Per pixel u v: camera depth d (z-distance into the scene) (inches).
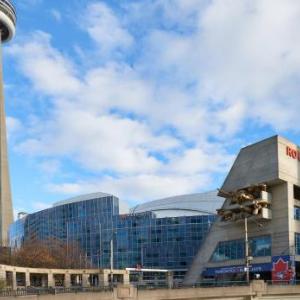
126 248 6604.3
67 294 1561.3
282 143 3147.1
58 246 5777.6
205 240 3582.7
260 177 3169.3
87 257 6628.9
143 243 6525.6
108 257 6668.3
